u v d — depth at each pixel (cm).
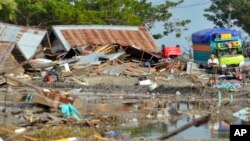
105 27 13962
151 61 13325
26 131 5553
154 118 6894
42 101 6912
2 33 12131
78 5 16262
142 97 8444
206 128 5953
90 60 12144
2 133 5388
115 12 16225
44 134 5450
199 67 12644
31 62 11200
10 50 10925
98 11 16000
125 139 5284
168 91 9475
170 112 7175
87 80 10619
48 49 12662
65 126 6003
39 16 15012
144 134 5800
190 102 8169
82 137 5394
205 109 7588
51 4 14838
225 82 10688
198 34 13212
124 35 14000
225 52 12431
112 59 12338
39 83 9912
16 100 7475
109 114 6956
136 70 12031
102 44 13338
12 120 6231
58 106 6869
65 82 10212
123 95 8500
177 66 12644
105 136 5622
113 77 11169
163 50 13538
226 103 8106
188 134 5625
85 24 15000
